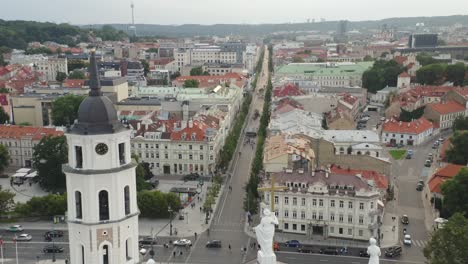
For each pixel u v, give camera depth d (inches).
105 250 2743.6
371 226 6643.7
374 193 6678.2
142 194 7431.1
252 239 6732.3
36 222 7239.2
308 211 6850.4
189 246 6491.1
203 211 7731.3
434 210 7460.6
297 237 6825.8
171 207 7386.8
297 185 6909.5
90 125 2652.6
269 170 7677.2
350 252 6333.7
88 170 2647.6
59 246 6387.8
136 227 2851.9
